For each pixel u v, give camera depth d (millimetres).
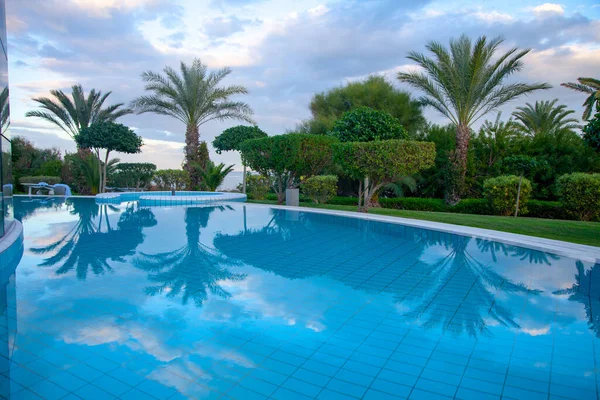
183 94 18281
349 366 2449
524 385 2238
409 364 2482
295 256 5633
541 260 5504
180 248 6109
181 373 2322
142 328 2969
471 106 14984
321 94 22766
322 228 8453
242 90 19062
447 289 4109
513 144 16969
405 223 8891
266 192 17609
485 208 14289
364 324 3133
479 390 2182
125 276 4434
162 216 10312
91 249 5938
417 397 2105
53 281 4199
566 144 15766
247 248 6188
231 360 2498
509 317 3318
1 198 5770
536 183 15484
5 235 6059
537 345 2773
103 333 2867
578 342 2826
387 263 5250
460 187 15094
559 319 3285
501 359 2555
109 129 18484
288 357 2555
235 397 2084
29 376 2262
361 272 4770
